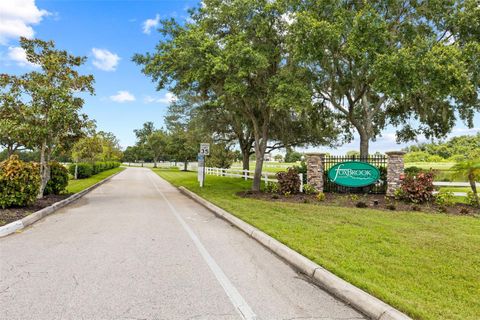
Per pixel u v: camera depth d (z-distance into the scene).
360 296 4.01
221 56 13.93
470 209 11.23
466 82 12.72
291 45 14.45
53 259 5.69
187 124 30.39
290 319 3.66
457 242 6.73
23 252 6.13
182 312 3.77
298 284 4.75
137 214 10.90
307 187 15.32
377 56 12.95
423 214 10.30
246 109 17.77
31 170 10.52
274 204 12.55
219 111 23.66
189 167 56.41
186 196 17.34
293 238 6.95
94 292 4.28
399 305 3.73
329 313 3.84
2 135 12.95
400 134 23.05
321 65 15.59
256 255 6.19
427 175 12.69
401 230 7.85
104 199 15.38
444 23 15.20
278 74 14.65
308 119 20.98
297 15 13.41
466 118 19.52
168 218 10.20
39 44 13.33
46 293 4.23
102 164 44.22
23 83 12.63
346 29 14.16
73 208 12.20
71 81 13.45
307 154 15.68
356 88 17.09
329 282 4.61
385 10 15.73
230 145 31.53
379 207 11.77
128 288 4.44
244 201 13.56
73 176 30.38
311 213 10.38
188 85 16.47
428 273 4.91
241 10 14.28
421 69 12.73
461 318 3.46
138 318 3.60
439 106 18.56
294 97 13.38
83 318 3.58
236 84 13.78
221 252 6.35
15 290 4.31
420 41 13.10
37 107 12.62
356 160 16.20
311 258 5.57
